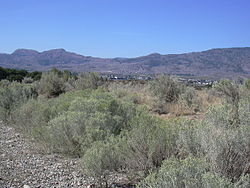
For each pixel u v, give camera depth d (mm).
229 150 4953
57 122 8531
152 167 5930
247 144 4984
